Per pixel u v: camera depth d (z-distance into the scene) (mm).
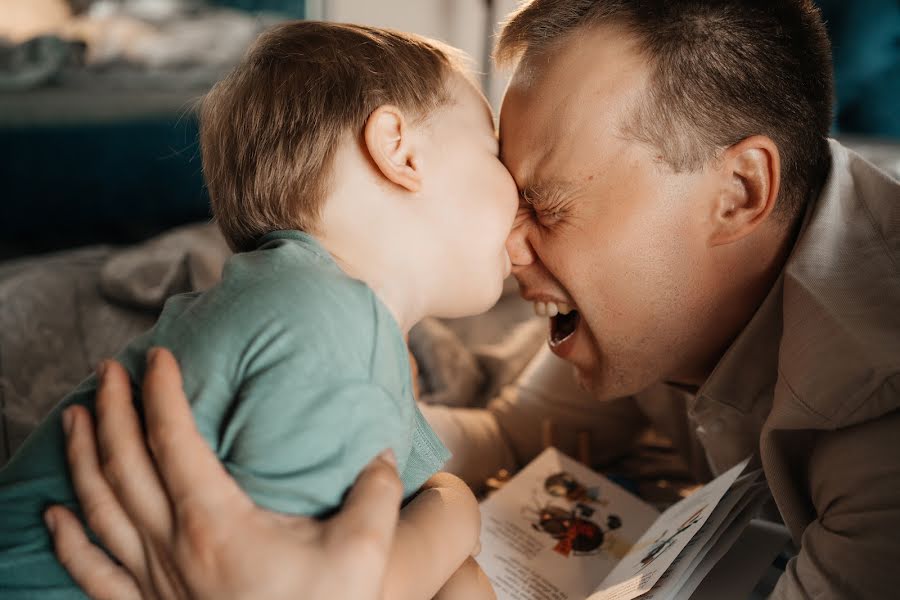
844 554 708
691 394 1110
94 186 2855
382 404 640
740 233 887
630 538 1020
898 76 2826
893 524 688
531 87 903
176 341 669
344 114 793
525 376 1391
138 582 617
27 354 1410
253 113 810
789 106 876
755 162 863
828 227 867
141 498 589
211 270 1606
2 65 2754
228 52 3238
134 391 676
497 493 1097
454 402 1531
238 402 619
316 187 790
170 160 2988
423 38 921
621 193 878
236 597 552
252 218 818
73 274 1616
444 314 883
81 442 631
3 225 2721
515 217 958
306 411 607
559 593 936
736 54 853
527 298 1032
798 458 855
